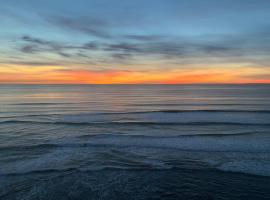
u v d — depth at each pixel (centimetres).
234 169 720
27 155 859
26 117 1834
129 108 2559
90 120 1711
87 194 574
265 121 1609
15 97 4319
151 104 3028
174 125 1484
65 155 863
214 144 1010
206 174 691
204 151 910
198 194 579
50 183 629
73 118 1802
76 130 1325
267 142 1035
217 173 696
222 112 2070
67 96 4816
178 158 832
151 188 611
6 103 3047
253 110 2150
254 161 790
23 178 656
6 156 845
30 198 550
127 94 5772
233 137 1132
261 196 561
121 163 787
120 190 598
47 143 1021
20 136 1162
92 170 724
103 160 815
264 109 2261
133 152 905
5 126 1426
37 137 1141
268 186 608
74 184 627
